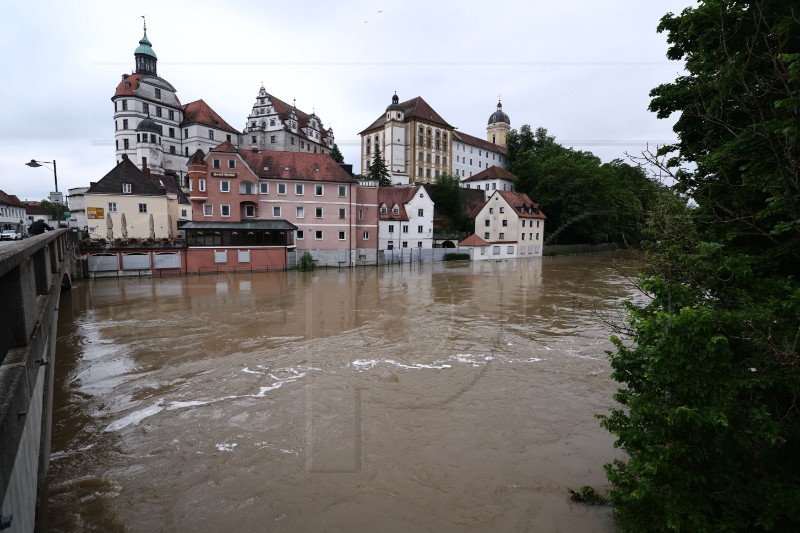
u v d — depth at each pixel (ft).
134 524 24.39
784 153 18.04
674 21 27.81
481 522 24.22
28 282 18.45
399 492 26.89
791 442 17.58
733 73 21.90
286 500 26.30
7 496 11.88
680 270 21.74
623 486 20.68
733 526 17.06
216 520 24.68
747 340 17.72
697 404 18.13
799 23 19.80
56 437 33.96
